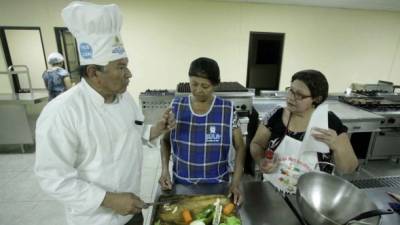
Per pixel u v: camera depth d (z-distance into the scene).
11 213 1.94
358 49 4.29
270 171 1.14
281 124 1.20
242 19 3.84
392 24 4.22
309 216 0.72
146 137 1.08
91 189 0.73
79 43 0.72
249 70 4.16
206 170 1.09
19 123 2.93
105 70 0.73
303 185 0.86
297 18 3.95
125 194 0.80
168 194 0.96
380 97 3.05
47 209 1.98
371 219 0.73
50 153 0.67
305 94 1.04
